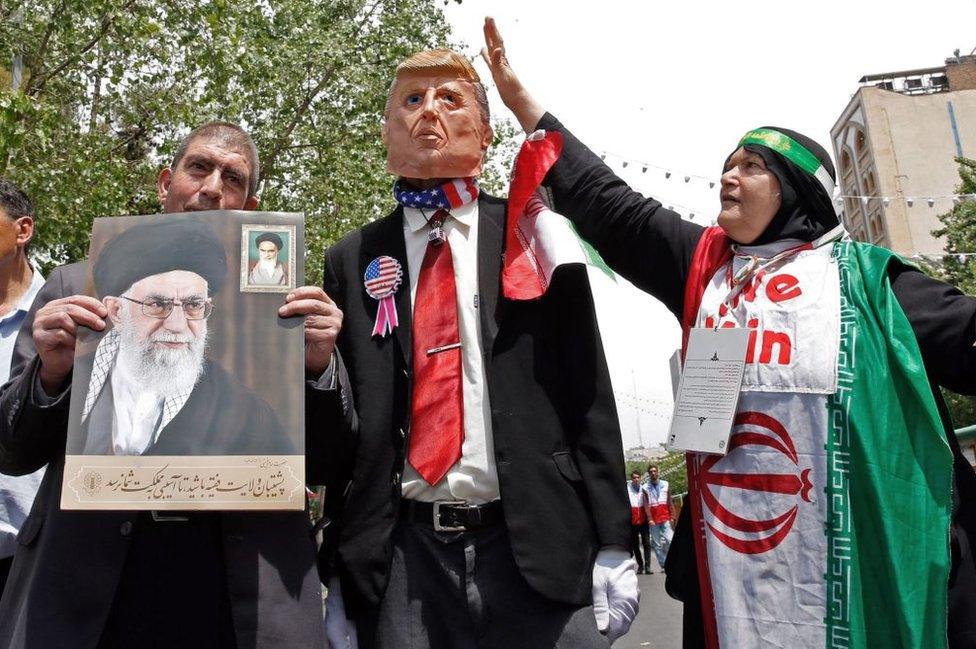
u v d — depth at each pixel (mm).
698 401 2473
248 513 2266
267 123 13898
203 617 2209
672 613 9469
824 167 2605
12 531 2953
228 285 2252
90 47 11070
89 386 2139
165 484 2094
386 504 2432
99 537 2174
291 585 2244
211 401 2162
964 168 23500
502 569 2363
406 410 2490
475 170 2725
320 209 14984
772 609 2270
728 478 2398
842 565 2227
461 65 2748
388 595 2404
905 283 2480
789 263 2533
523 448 2385
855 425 2283
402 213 2779
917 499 2227
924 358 2408
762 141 2592
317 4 14758
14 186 3326
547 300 2566
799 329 2408
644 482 16109
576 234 2631
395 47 14883
